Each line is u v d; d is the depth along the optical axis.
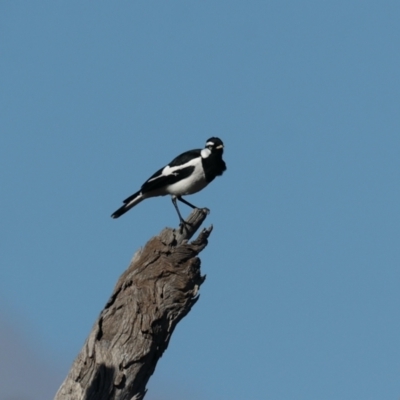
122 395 14.82
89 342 14.98
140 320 15.09
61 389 14.84
